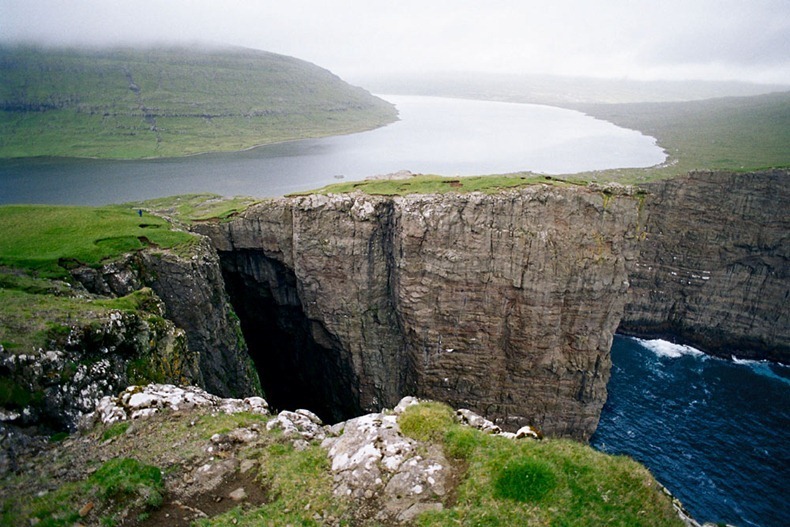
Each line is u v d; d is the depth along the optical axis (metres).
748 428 77.75
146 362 32.22
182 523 18.31
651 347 105.81
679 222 106.31
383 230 70.25
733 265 102.19
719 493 64.62
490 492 18.94
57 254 45.66
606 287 65.62
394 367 74.62
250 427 24.98
